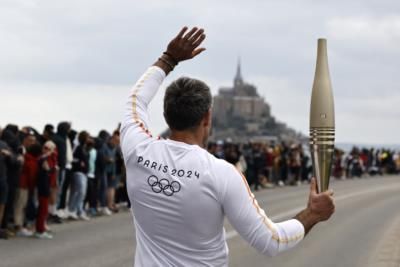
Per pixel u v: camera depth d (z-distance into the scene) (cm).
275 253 311
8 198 1231
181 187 313
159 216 318
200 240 316
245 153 2573
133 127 336
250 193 315
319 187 311
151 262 320
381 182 3609
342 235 1452
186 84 325
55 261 1032
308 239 1376
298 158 2998
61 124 1438
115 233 1346
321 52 306
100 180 1609
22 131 1409
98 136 1617
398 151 4581
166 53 354
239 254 1149
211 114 332
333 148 306
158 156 322
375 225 1664
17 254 1076
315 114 304
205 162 316
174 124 325
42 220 1248
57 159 1428
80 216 1523
